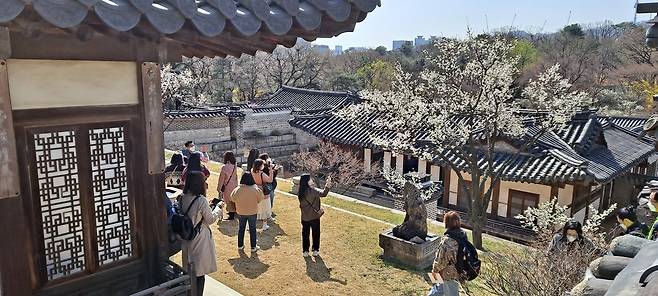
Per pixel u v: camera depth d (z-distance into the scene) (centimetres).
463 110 1080
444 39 1188
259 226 872
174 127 2184
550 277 465
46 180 290
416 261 702
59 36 279
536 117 1373
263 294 600
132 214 334
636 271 198
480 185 1044
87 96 301
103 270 323
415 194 738
